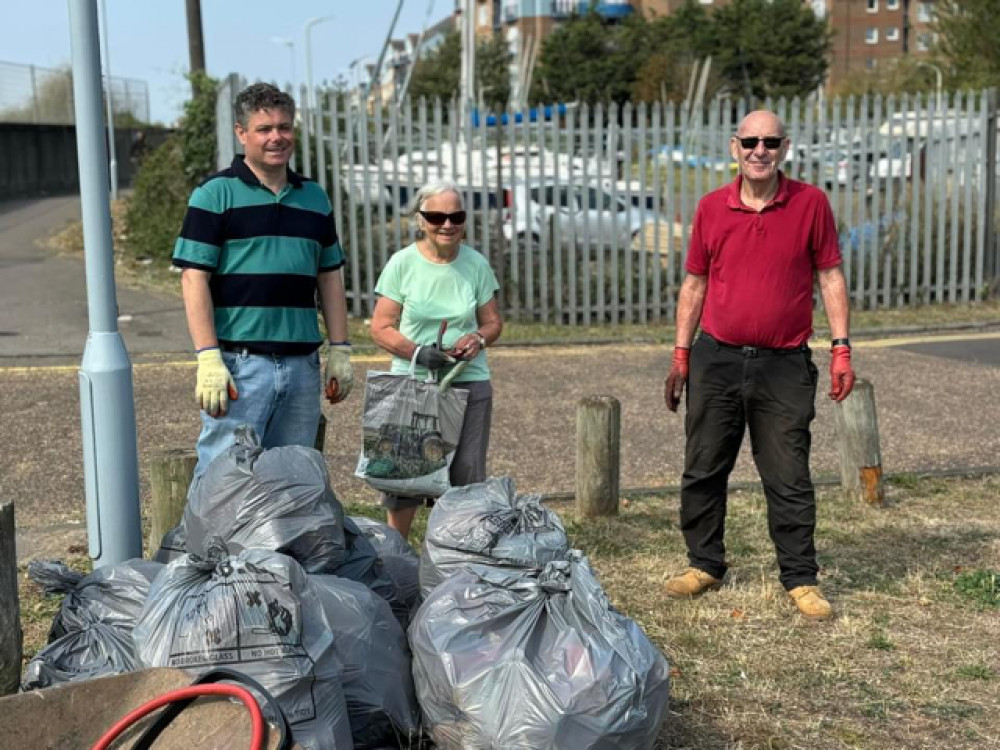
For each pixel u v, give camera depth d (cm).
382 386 467
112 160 2803
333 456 735
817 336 1177
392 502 495
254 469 357
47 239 1967
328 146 1266
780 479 484
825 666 432
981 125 1337
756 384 477
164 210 1628
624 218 1265
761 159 458
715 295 484
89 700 270
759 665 432
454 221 472
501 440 782
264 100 406
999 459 739
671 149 1265
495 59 5425
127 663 325
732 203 473
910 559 553
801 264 473
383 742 336
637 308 1279
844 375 478
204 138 1586
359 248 1268
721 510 502
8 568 352
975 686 418
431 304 478
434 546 371
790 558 487
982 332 1220
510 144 1229
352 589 340
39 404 855
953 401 897
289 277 420
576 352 1118
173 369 994
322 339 444
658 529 595
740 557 555
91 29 412
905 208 1327
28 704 263
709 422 490
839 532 592
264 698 259
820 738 379
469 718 315
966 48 2689
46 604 479
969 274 1367
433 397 464
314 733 293
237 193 411
